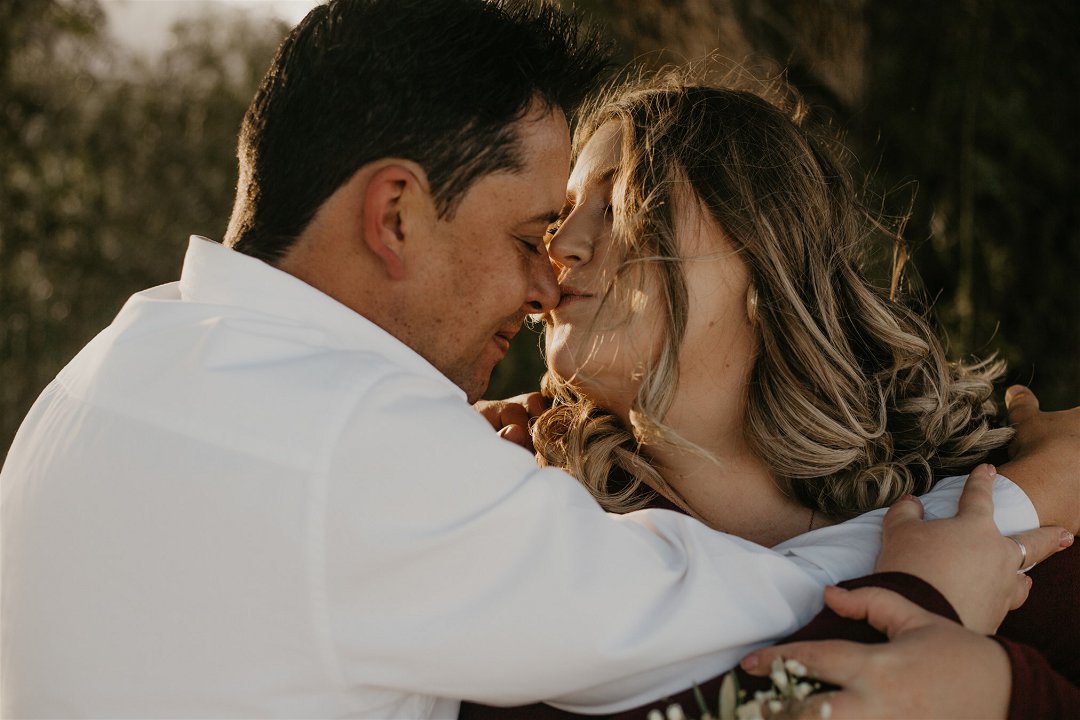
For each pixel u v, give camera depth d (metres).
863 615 1.27
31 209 4.05
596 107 1.96
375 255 1.44
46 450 1.40
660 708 1.28
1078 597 1.57
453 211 1.43
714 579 1.31
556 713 1.40
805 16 3.14
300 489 1.23
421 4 1.43
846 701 1.16
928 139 3.50
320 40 1.45
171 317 1.41
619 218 1.65
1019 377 3.53
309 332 1.38
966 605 1.31
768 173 1.69
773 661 1.22
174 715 1.27
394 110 1.40
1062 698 1.23
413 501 1.24
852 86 3.26
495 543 1.25
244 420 1.27
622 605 1.26
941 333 3.37
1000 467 1.63
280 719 1.26
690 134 1.66
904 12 3.50
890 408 1.83
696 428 1.71
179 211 4.32
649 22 2.98
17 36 3.96
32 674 1.34
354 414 1.25
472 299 1.48
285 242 1.45
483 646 1.24
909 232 3.55
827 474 1.70
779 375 1.70
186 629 1.26
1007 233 3.59
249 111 1.51
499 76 1.42
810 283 1.74
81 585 1.31
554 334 1.71
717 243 1.64
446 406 1.32
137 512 1.29
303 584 1.23
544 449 1.87
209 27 4.42
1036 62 3.60
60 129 4.11
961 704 1.17
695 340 1.65
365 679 1.26
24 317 3.98
